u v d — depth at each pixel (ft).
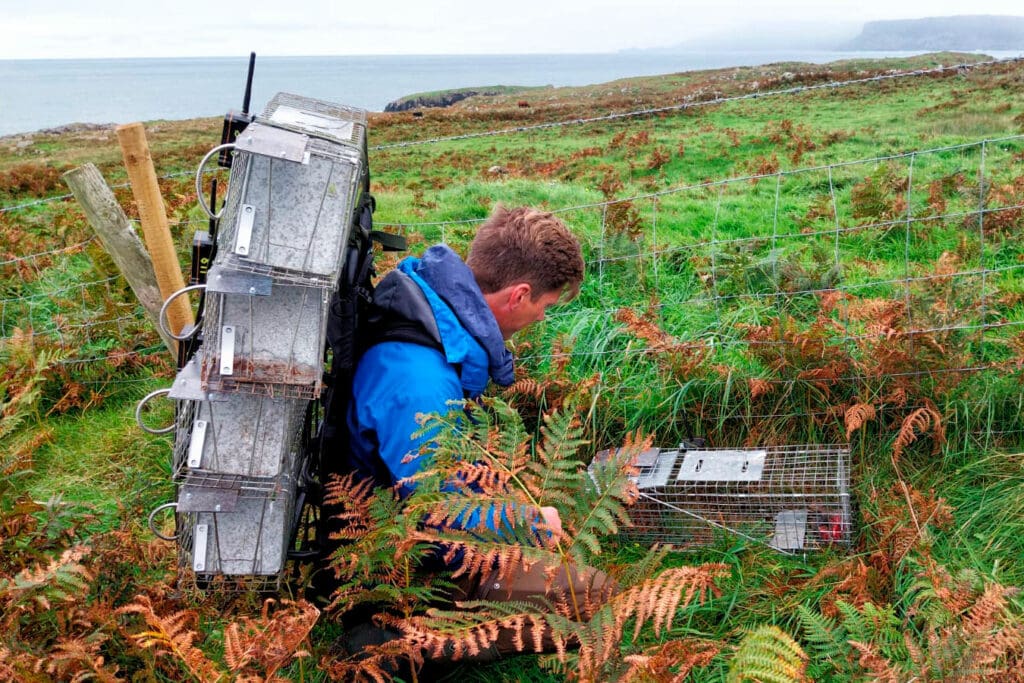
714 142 90.84
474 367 8.92
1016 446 11.82
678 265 22.02
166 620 7.48
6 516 10.56
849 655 8.25
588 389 13.42
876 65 269.03
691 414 13.41
